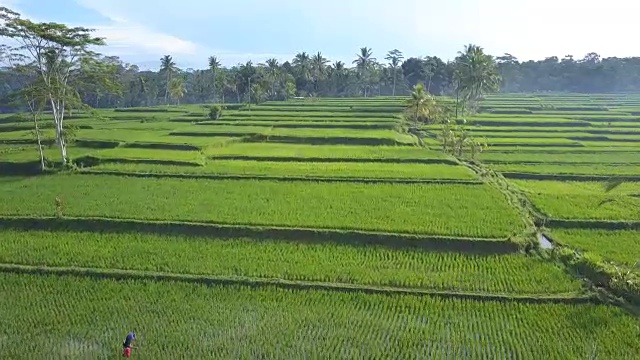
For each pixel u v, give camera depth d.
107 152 56.91
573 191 47.12
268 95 140.25
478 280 28.33
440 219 35.78
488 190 43.72
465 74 93.50
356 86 157.12
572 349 22.45
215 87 146.88
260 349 22.50
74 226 35.00
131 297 26.69
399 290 27.22
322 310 25.56
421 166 52.91
